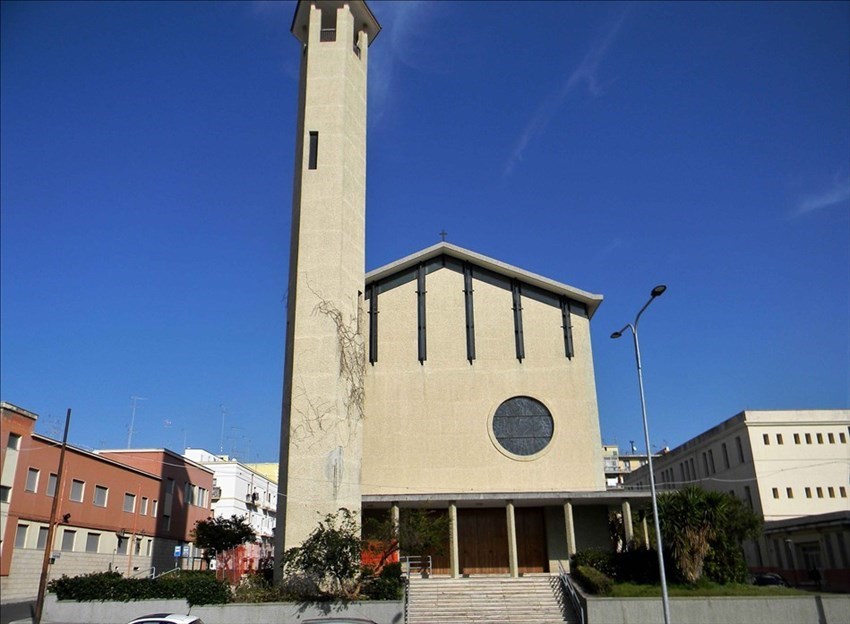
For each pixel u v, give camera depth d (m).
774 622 26.78
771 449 58.72
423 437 37.25
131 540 46.75
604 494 33.88
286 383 32.97
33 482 36.62
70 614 28.05
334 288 33.06
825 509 57.06
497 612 29.05
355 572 28.09
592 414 37.56
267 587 29.16
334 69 36.97
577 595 28.50
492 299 39.72
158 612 27.42
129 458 51.56
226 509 70.50
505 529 36.56
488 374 38.28
